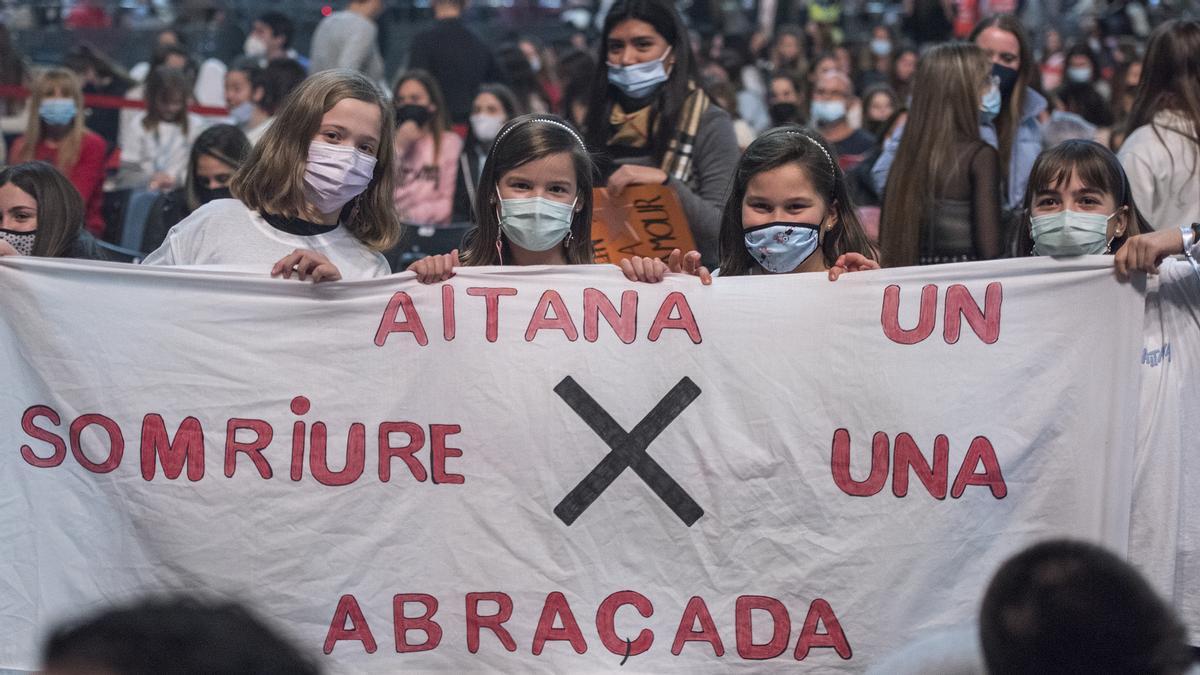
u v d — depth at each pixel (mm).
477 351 3840
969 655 2525
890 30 14172
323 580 3807
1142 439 3865
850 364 3830
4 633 3785
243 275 3834
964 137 4941
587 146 5043
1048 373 3818
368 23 9516
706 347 3836
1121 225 4109
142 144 9156
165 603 1661
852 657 3787
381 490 3820
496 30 15016
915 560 3793
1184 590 3891
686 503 3801
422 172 7480
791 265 4031
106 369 3811
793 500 3803
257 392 3824
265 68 8828
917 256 4961
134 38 13516
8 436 3807
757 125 11359
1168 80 5066
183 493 3812
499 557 3801
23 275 3807
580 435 3818
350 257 4090
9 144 9469
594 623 3789
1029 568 2199
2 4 13750
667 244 4770
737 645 3791
